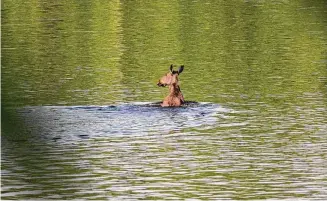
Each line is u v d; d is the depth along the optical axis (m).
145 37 140.00
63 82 102.12
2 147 71.81
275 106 89.06
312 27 150.38
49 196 60.97
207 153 71.94
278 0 190.12
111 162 68.88
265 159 70.38
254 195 61.59
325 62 116.56
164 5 181.50
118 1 187.75
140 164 68.69
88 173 66.19
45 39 137.62
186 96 93.88
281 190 62.72
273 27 150.75
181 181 64.75
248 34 142.88
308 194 61.84
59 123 78.75
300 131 78.94
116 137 75.38
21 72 108.62
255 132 78.44
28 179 64.44
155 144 74.06
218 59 119.31
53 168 67.06
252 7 178.75
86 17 163.88
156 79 104.69
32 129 76.25
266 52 125.19
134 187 63.22
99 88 98.31
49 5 181.88
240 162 69.56
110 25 153.62
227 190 62.69
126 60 118.75
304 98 93.06
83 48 129.00
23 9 175.25
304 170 67.38
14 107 85.44
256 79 104.50
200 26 152.00
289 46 130.50
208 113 84.25
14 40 136.25
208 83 101.88
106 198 60.78
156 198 60.97
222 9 175.62
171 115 82.62
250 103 90.44
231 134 77.50
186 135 76.75
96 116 81.00
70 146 72.56
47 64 115.00
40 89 97.25
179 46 130.75
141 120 80.62
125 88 98.31
